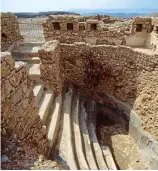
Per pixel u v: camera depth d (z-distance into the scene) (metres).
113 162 7.81
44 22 13.07
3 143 3.73
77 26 12.96
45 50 8.58
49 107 7.84
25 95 4.72
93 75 11.39
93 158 6.99
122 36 12.99
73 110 9.27
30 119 4.96
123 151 9.05
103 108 11.59
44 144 5.62
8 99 3.88
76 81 11.64
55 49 9.26
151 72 9.28
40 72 8.86
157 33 12.02
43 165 3.79
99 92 11.59
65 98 9.79
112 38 13.09
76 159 6.39
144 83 9.70
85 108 10.38
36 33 15.63
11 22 11.20
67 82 11.62
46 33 13.24
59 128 7.45
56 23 13.12
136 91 10.18
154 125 9.14
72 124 8.17
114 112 11.25
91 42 13.29
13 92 4.09
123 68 10.48
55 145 6.56
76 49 11.08
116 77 10.83
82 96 11.52
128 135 10.21
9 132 3.93
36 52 10.34
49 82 9.00
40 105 7.49
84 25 12.98
